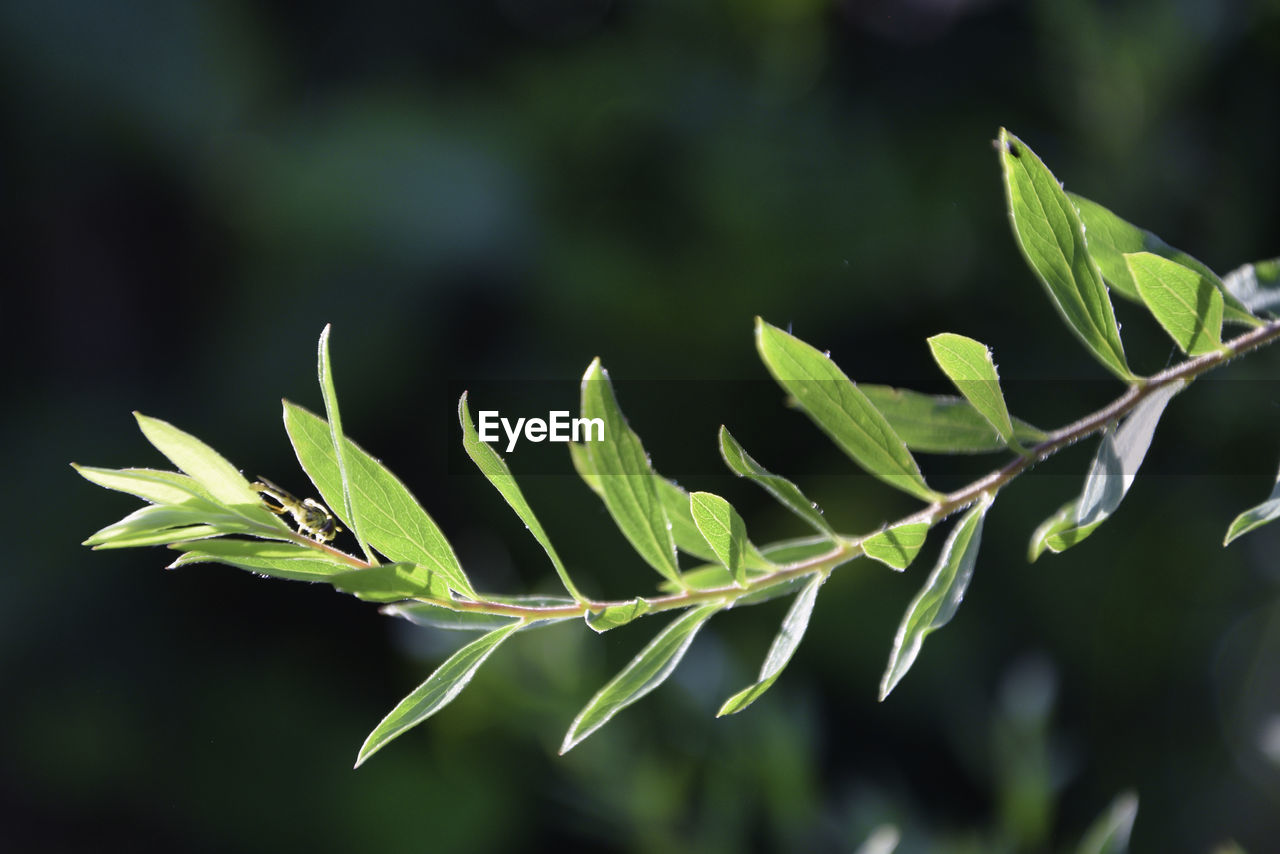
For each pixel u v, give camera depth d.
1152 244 0.50
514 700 0.87
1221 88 1.13
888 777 1.59
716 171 1.91
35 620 1.87
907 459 0.49
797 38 1.94
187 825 1.86
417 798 1.75
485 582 1.40
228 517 0.48
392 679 1.99
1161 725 1.33
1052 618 1.49
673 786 0.80
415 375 1.99
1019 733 0.72
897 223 1.71
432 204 1.99
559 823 1.41
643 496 0.48
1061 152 1.40
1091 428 0.49
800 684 1.68
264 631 2.02
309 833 1.82
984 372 0.48
